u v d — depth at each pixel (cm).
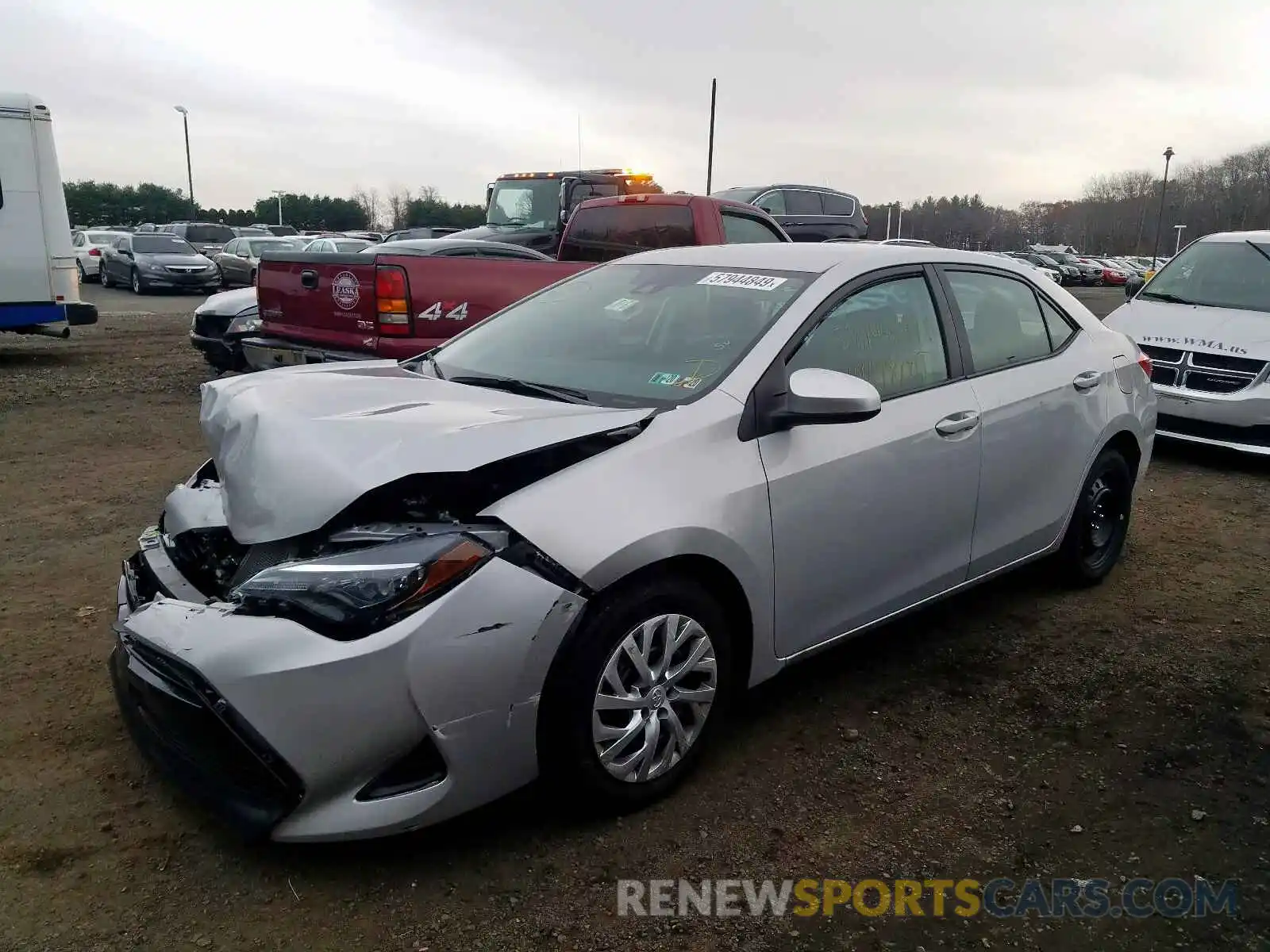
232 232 3522
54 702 349
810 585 325
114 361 1246
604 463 279
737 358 324
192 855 270
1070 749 333
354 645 240
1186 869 272
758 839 282
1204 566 514
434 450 261
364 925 246
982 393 387
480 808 283
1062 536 447
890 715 354
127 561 335
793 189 1438
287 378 337
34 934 240
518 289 702
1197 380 734
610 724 279
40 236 1162
